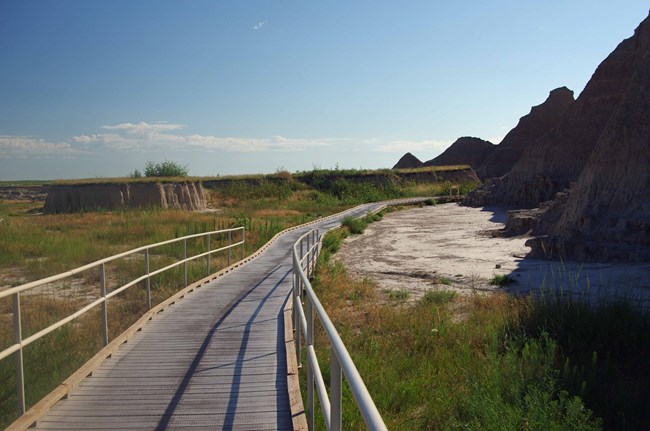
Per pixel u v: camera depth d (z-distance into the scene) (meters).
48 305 12.05
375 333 11.34
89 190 55.56
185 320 9.99
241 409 5.74
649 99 24.48
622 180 23.70
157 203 55.06
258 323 9.74
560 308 10.66
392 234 35.78
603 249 20.75
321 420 6.06
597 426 6.19
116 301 13.16
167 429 5.23
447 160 134.38
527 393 6.77
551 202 35.50
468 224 40.91
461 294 16.19
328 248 27.00
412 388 7.70
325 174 82.81
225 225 29.81
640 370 8.80
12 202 81.44
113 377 6.75
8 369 7.10
